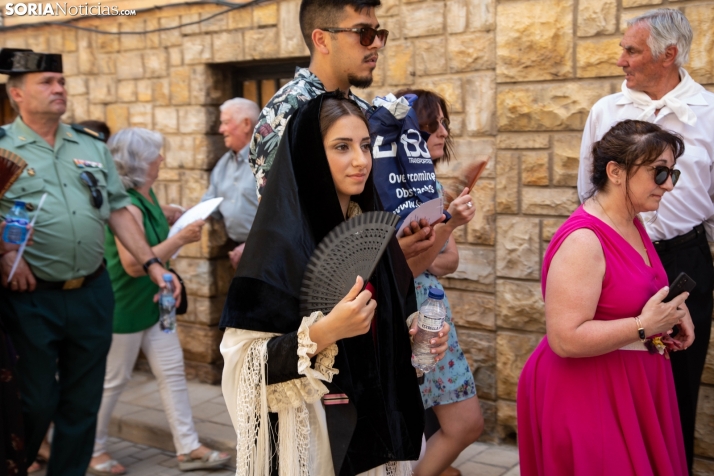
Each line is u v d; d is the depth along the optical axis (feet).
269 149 8.63
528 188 14.32
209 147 19.51
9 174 11.61
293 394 6.86
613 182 8.59
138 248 13.94
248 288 6.81
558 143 13.89
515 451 14.80
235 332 7.04
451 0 14.99
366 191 7.79
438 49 15.25
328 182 7.10
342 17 9.11
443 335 7.93
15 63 12.42
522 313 14.52
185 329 20.15
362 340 7.13
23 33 22.58
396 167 9.77
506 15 14.15
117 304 14.76
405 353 7.72
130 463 15.89
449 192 10.73
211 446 15.85
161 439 16.67
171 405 15.14
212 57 18.90
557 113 13.83
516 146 14.34
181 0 19.21
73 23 21.45
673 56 10.78
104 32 20.86
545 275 8.75
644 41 10.81
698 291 10.95
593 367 8.44
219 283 19.89
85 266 12.96
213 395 18.94
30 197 12.48
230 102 17.13
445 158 12.41
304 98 8.84
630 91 11.34
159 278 13.79
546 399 8.71
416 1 15.42
